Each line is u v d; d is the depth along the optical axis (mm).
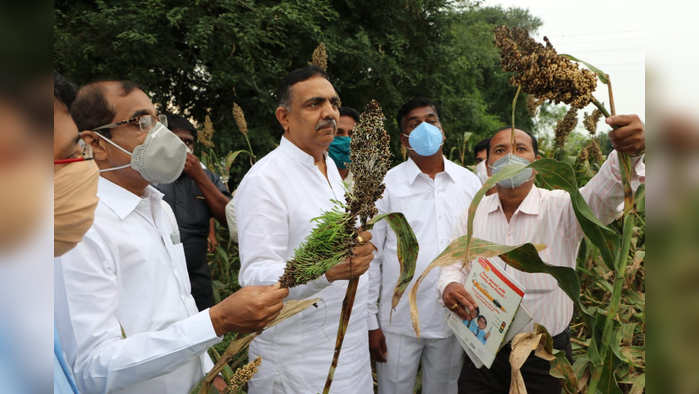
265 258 1819
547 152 4035
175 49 7730
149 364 1235
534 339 1624
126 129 1463
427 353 2781
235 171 7922
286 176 1947
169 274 1568
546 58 1236
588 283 3074
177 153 1519
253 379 1941
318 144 2000
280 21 7789
